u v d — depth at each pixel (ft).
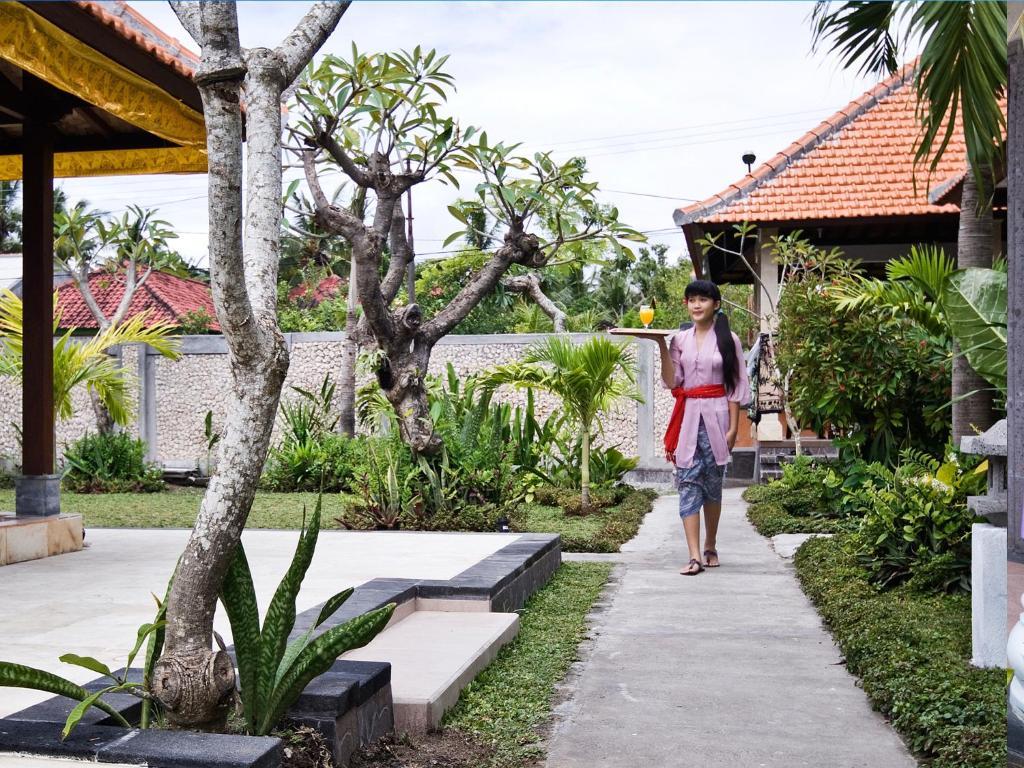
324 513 33.22
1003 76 16.74
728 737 10.96
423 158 31.76
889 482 19.72
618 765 10.09
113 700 8.69
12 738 7.68
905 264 23.97
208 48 7.90
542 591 19.47
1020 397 9.65
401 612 14.88
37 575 18.34
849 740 10.85
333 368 50.85
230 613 8.77
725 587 20.04
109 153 28.45
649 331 22.08
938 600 16.42
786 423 43.32
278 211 9.08
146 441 52.60
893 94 49.70
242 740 7.64
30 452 22.84
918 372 26.68
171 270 61.11
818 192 45.44
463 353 48.39
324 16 9.48
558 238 33.01
